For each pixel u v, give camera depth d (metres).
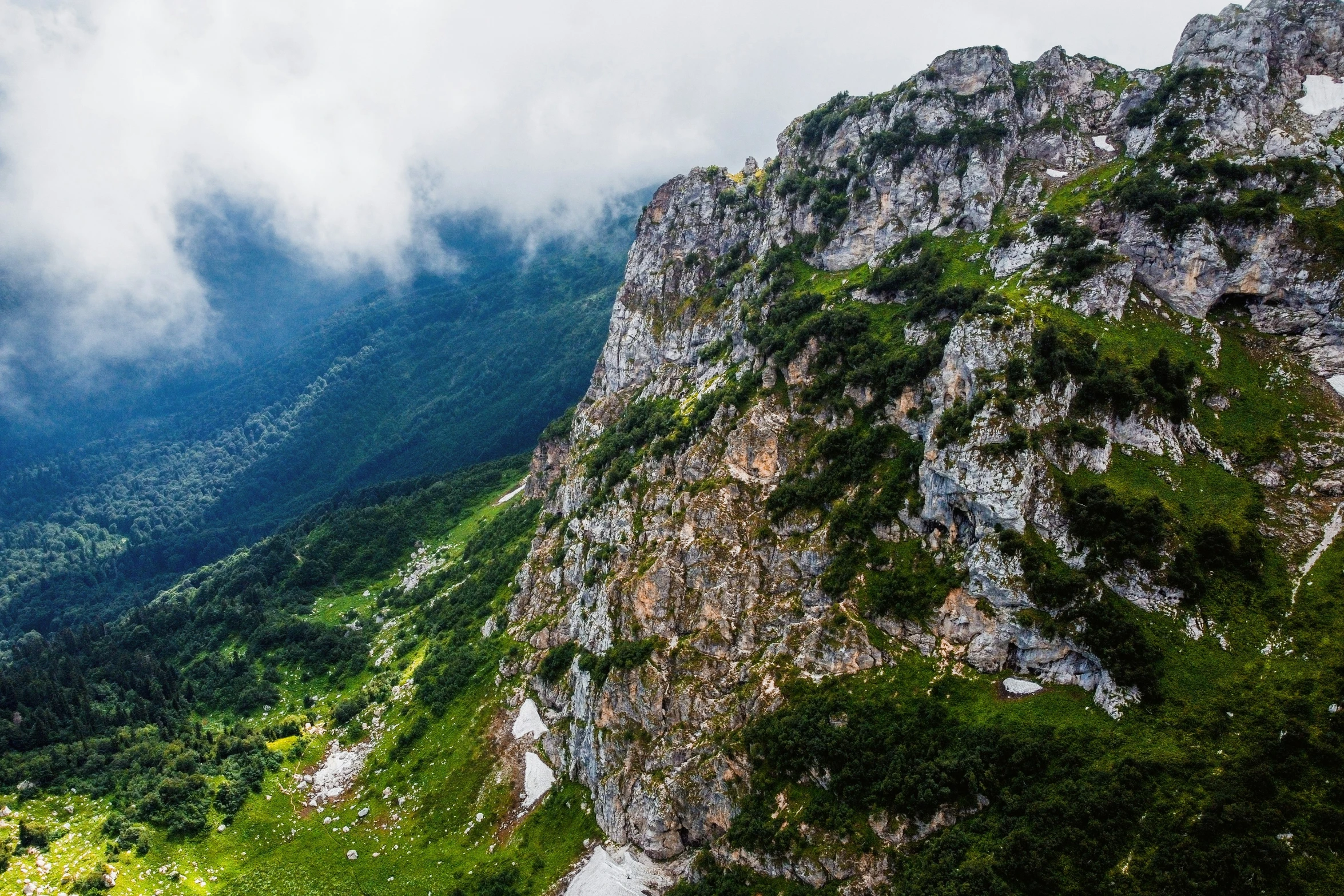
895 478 114.88
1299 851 69.62
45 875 132.75
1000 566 97.69
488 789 139.75
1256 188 122.69
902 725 96.00
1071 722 87.31
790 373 137.38
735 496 130.12
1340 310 112.31
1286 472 102.44
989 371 108.31
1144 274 122.00
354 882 129.88
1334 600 86.69
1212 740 79.38
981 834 84.00
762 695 109.25
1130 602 91.88
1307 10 139.25
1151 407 105.56
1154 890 71.88
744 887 96.44
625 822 115.19
